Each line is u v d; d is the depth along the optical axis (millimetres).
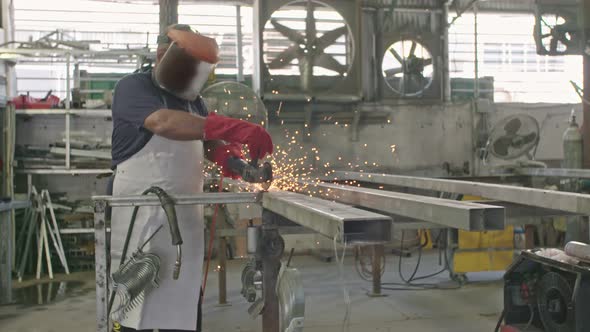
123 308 1964
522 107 8875
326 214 1435
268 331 2115
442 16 8641
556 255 2760
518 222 2922
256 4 7801
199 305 2309
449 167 8555
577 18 6352
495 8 9352
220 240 5180
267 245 2098
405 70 8391
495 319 4656
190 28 1988
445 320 4648
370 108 8406
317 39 7832
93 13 8461
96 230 1933
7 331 4484
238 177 2359
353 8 7965
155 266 1985
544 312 2830
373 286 5527
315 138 8211
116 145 2172
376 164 8414
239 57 8664
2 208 5098
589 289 2467
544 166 7660
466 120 8672
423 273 6598
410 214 1948
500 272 6578
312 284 6070
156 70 1963
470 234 5797
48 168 6977
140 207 2117
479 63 9633
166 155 2135
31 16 8289
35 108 7027
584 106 6617
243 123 1789
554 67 9734
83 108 7078
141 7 8586
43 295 5758
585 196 2205
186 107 2111
